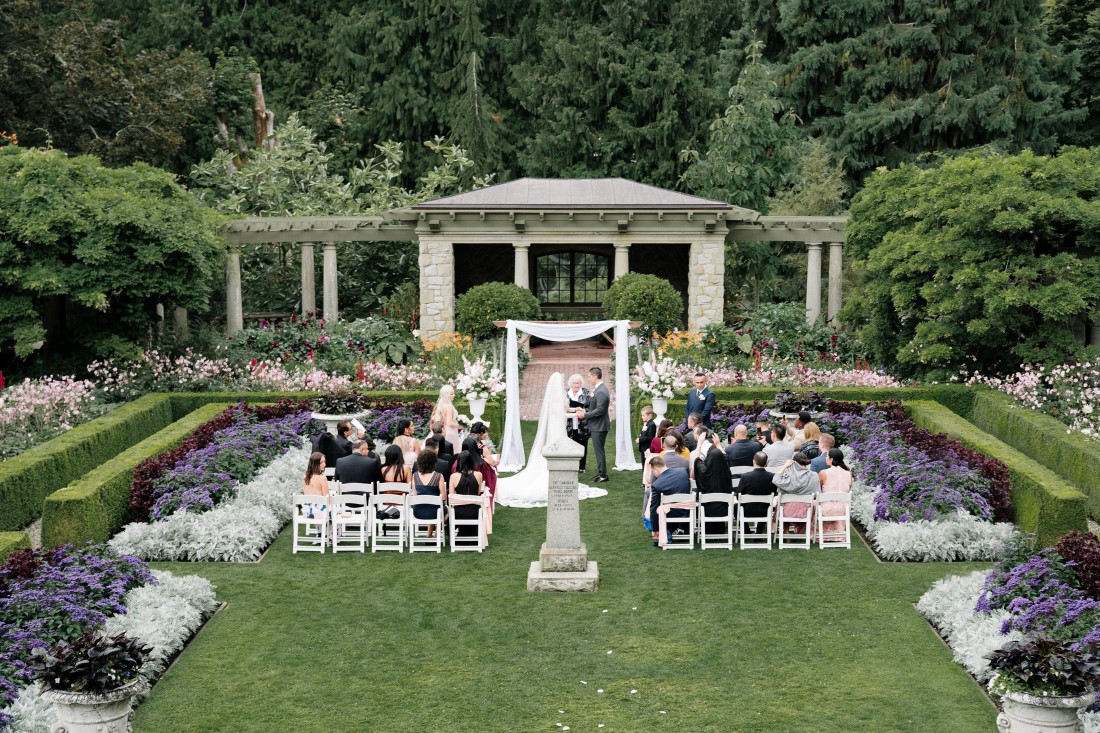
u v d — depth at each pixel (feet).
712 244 81.05
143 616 30.55
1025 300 58.03
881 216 69.72
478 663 29.66
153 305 68.95
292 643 31.12
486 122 122.21
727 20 126.31
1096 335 66.85
